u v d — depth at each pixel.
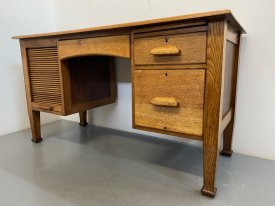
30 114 1.28
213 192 0.77
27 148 1.23
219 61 0.67
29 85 1.23
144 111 0.85
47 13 1.67
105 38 0.89
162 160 1.07
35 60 1.18
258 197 0.77
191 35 0.70
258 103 1.05
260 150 1.08
